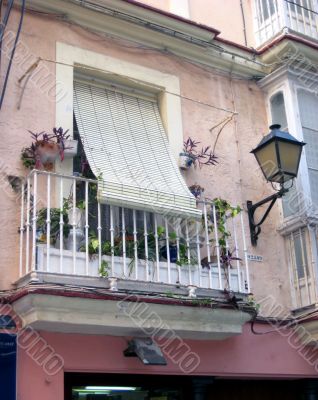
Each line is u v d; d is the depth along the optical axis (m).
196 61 8.19
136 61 7.66
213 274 6.76
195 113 7.93
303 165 7.91
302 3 9.05
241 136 8.20
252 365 7.04
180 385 6.81
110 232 6.46
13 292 5.82
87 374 6.23
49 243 5.86
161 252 6.65
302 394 7.67
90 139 7.02
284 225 7.86
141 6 7.56
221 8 9.12
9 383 5.61
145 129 7.53
